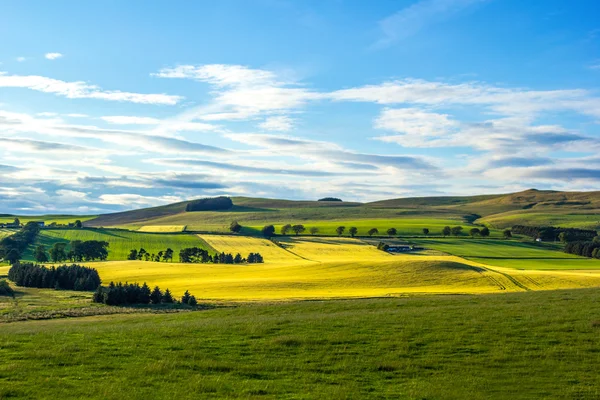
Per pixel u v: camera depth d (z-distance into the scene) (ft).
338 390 73.46
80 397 67.36
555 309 133.69
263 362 86.84
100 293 261.65
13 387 69.82
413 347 97.71
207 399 68.80
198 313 171.63
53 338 101.14
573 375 82.02
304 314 144.66
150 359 86.79
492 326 112.78
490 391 75.25
